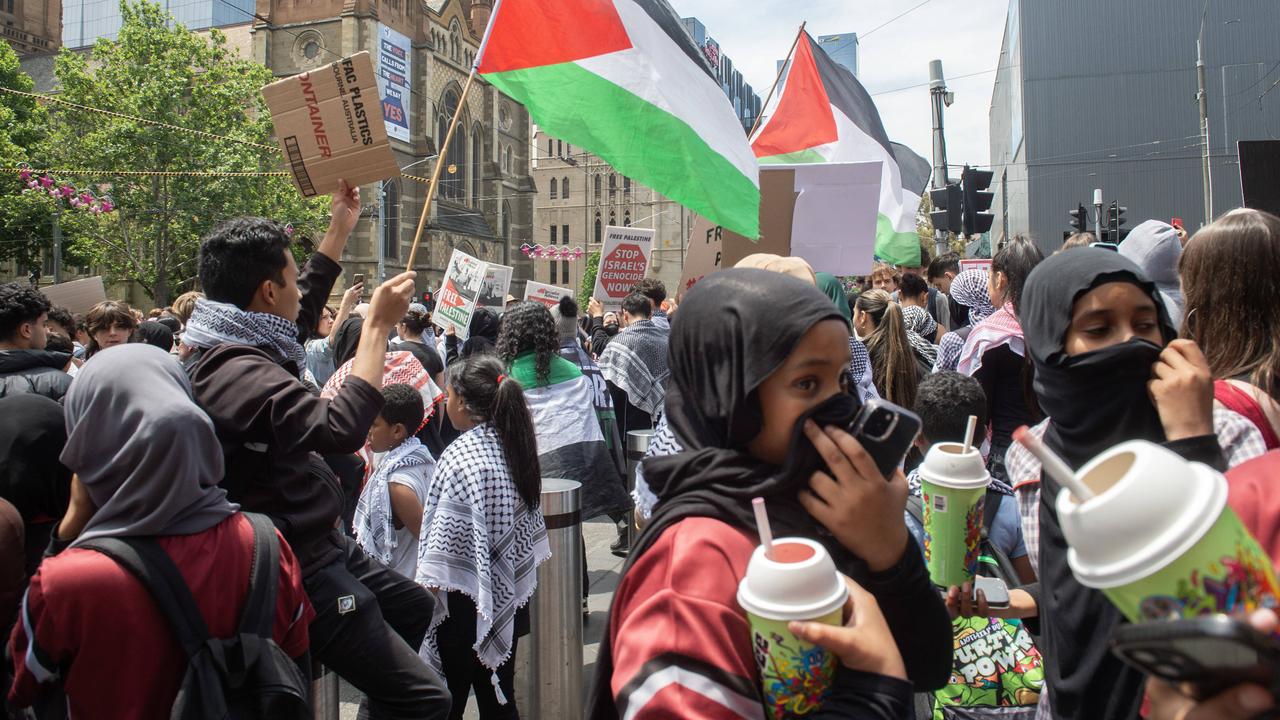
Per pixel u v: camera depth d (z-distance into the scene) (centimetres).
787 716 116
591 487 497
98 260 3931
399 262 5428
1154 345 164
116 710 205
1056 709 166
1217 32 4238
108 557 207
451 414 379
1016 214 4975
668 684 117
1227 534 90
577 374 515
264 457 261
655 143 425
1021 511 198
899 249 805
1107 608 152
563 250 5216
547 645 388
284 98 320
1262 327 189
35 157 3684
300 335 326
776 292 131
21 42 7712
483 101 6384
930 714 242
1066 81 4381
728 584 123
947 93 1234
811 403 128
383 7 5375
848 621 118
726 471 131
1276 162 523
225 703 210
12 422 291
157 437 211
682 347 143
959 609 185
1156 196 4303
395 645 284
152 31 3900
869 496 123
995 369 366
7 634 246
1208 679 82
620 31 425
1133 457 100
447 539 345
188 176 3850
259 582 224
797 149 723
